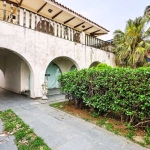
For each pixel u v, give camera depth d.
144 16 11.59
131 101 3.21
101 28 13.84
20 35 6.38
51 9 9.98
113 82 3.64
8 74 11.05
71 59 9.09
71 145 2.65
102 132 3.23
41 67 7.21
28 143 2.73
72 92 5.10
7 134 3.18
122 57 12.39
